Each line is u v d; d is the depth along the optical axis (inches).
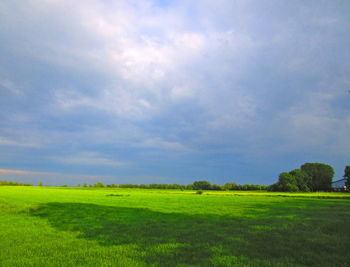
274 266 402.9
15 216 1060.5
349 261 425.1
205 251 491.2
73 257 461.7
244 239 593.0
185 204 1678.2
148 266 406.3
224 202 1920.5
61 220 926.4
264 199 2409.0
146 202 1823.3
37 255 477.7
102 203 1676.9
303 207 1496.1
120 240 595.2
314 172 5541.3
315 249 502.9
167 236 634.8
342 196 3142.2
